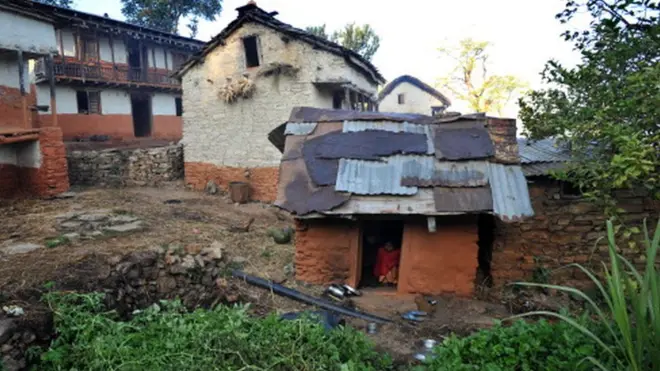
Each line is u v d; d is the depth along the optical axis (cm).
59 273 575
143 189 1471
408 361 474
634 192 712
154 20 3047
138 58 2389
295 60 1317
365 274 774
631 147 401
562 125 527
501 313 637
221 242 838
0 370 418
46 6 1208
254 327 450
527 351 362
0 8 1012
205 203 1302
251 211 1243
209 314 484
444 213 598
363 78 1630
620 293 251
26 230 784
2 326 445
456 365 358
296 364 392
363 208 614
